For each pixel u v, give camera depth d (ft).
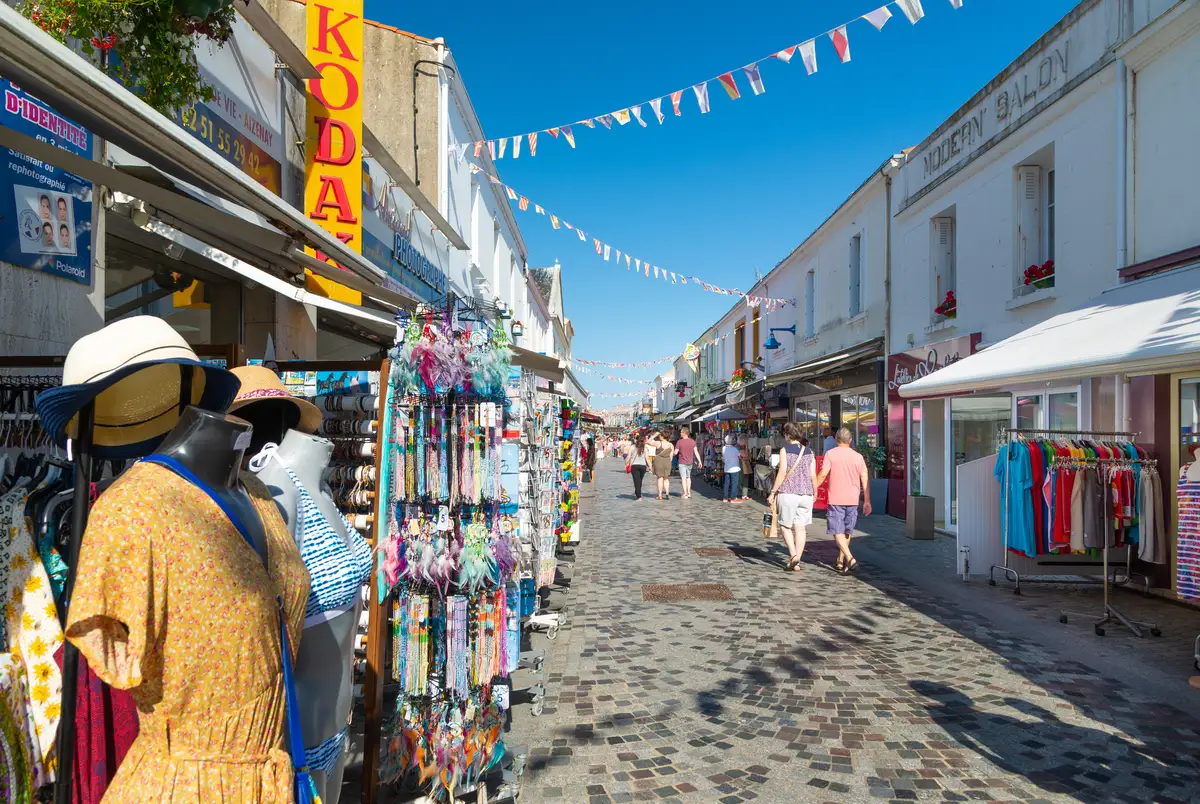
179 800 4.75
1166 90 23.52
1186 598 17.66
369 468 13.05
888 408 43.70
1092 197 26.84
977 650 17.62
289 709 5.49
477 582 10.44
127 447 6.13
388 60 34.14
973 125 35.01
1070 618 20.56
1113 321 20.13
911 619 20.51
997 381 20.24
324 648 7.21
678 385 131.95
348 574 7.56
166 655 4.75
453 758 10.30
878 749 12.34
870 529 38.27
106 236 14.17
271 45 17.81
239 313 19.35
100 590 4.49
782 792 10.96
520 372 17.33
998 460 24.12
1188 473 17.71
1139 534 21.83
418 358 10.36
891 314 44.04
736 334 97.19
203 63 15.87
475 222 44.45
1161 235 23.72
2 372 9.73
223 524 5.10
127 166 11.57
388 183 26.23
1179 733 12.85
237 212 11.64
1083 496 21.76
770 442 58.03
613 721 13.61
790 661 16.88
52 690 6.53
